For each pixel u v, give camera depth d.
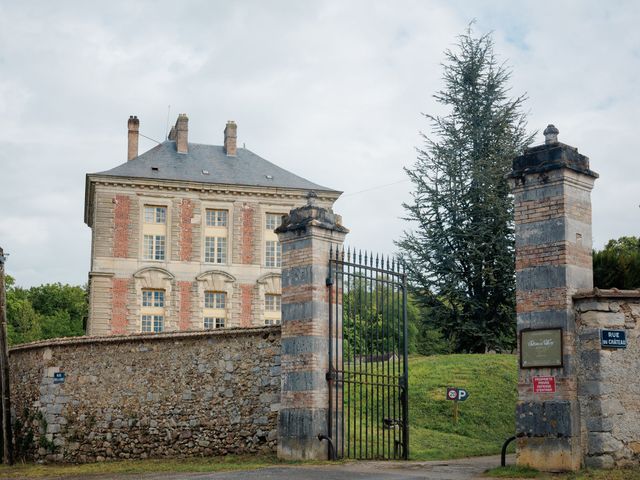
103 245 40.44
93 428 17.55
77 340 18.14
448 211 38.00
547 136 12.35
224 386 15.66
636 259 17.23
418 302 37.69
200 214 42.03
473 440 18.70
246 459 14.62
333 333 14.41
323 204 43.34
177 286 41.12
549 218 12.07
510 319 36.81
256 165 44.59
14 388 20.12
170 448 16.20
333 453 13.91
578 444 11.52
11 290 63.75
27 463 18.61
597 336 11.59
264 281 42.25
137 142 44.06
